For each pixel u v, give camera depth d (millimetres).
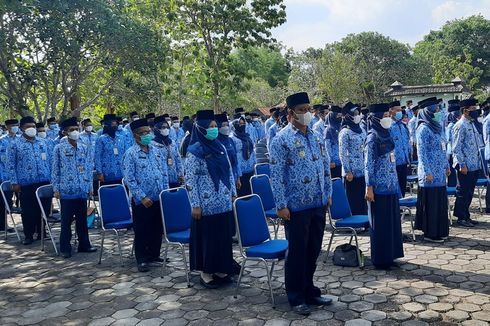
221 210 5004
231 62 19609
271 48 19484
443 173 6211
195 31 19344
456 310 4121
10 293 5285
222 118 7199
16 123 8867
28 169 7516
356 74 41188
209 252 4965
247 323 4125
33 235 8219
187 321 4250
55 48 15875
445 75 48125
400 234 5406
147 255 5988
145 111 21719
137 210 5836
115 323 4305
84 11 16047
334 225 5586
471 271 5094
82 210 6809
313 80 40812
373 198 5246
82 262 6359
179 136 11836
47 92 17516
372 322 3982
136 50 17312
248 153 8891
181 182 7656
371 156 5227
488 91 60781
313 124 10766
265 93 41000
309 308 4320
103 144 8773
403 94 36656
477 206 8484
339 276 5180
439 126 6203
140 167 5867
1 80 17688
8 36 15438
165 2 18781
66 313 4625
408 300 4398
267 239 4961
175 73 21812
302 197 4289
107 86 19703
